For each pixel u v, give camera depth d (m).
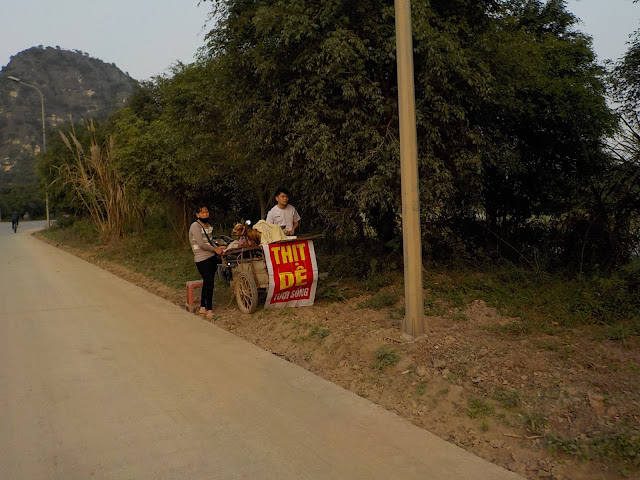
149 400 4.72
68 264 15.52
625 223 8.09
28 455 3.74
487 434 4.00
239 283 8.20
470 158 7.62
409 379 4.96
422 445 3.87
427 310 6.72
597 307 6.04
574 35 10.20
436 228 8.76
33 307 8.82
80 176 23.20
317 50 7.47
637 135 7.94
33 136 132.50
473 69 7.42
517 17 9.99
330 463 3.61
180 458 3.69
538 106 9.14
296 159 8.55
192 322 7.68
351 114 7.39
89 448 3.84
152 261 14.81
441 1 7.80
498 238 9.44
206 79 11.32
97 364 5.74
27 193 68.19
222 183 16.66
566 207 9.35
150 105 23.66
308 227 11.95
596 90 9.04
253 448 3.83
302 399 4.75
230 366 5.66
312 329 6.63
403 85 5.59
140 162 16.09
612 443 3.58
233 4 8.40
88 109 150.88
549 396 4.21
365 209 7.81
